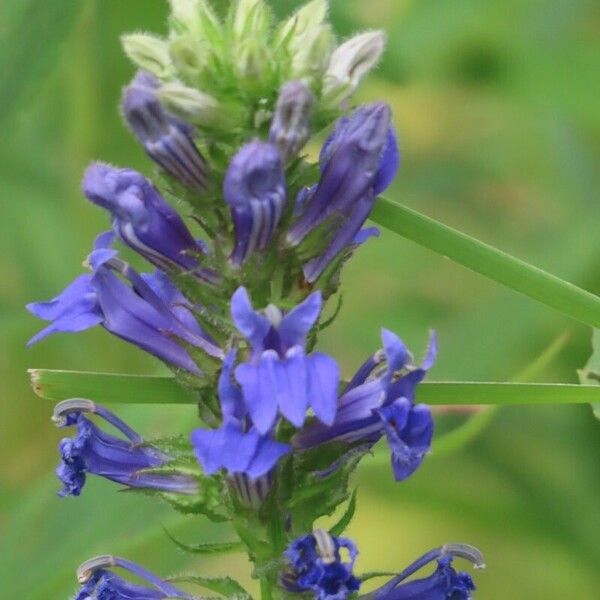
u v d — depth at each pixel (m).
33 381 0.49
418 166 0.70
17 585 0.54
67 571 0.54
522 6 0.62
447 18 0.62
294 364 0.45
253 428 0.45
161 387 0.50
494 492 0.61
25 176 0.59
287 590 0.47
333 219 0.46
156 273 0.48
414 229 0.49
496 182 0.69
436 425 0.62
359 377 0.47
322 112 0.47
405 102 0.70
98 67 0.58
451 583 0.48
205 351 0.47
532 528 0.61
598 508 0.61
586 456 0.62
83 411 0.48
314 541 0.46
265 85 0.46
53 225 0.60
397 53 0.59
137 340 0.47
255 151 0.45
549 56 0.61
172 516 0.55
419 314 0.63
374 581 0.65
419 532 0.66
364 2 0.62
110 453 0.48
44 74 0.55
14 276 0.60
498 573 0.64
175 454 0.48
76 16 0.54
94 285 0.47
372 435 0.47
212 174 0.47
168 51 0.46
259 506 0.47
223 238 0.47
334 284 0.47
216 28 0.47
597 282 0.60
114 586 0.48
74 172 0.59
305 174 0.46
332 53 0.47
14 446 0.62
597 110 0.61
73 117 0.59
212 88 0.46
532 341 0.60
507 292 0.60
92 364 0.59
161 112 0.46
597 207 0.63
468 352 0.60
